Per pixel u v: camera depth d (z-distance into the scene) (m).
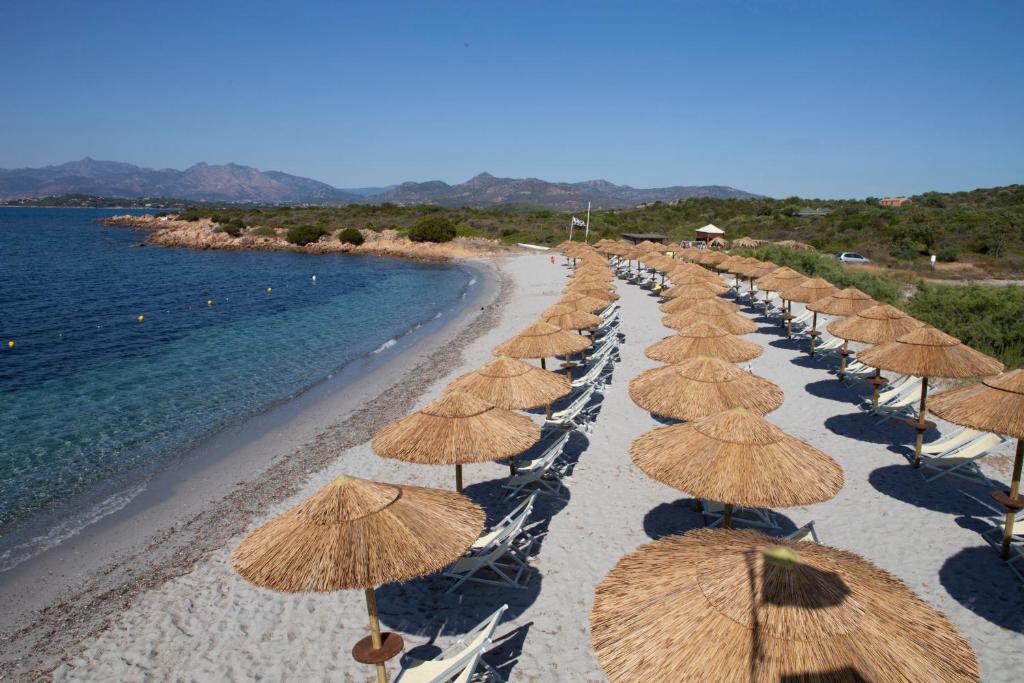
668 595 3.47
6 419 13.02
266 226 68.12
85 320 24.41
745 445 5.63
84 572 7.51
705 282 18.72
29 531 8.59
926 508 7.62
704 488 5.43
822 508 7.74
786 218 59.78
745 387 7.76
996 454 8.95
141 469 10.57
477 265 46.66
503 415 7.27
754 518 7.46
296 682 5.39
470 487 8.96
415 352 18.89
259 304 29.06
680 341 10.30
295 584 4.11
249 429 12.41
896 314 10.55
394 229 64.50
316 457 10.71
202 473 10.32
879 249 40.53
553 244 58.16
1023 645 5.27
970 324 14.85
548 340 11.22
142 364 17.72
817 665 2.84
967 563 6.47
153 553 7.85
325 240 60.22
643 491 8.46
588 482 8.80
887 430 10.15
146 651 5.94
